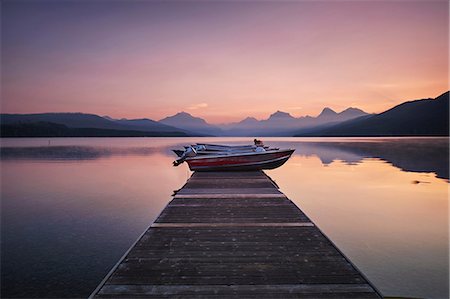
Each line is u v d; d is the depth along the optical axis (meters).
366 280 3.83
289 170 23.05
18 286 5.73
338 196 13.67
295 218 6.47
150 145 71.19
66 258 6.95
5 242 7.95
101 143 83.81
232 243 5.06
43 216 10.41
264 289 3.65
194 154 15.56
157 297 3.48
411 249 7.54
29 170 23.31
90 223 9.62
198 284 3.76
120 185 17.09
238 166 14.78
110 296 3.50
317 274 4.00
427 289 5.67
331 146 62.97
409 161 29.52
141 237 5.35
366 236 8.46
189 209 7.25
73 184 17.31
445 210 11.12
